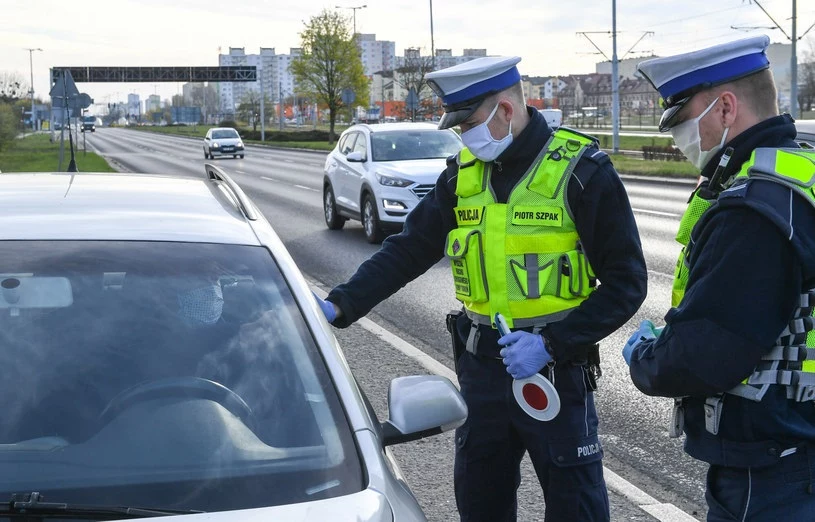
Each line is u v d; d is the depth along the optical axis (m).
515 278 3.17
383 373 7.05
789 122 2.54
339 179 16.16
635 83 127.12
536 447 3.20
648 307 9.52
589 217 3.12
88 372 2.54
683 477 5.09
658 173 29.27
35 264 2.77
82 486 2.28
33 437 2.39
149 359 2.58
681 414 2.64
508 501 3.44
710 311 2.37
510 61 3.13
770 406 2.41
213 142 47.69
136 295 2.73
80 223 2.98
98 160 42.66
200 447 2.40
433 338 8.37
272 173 35.22
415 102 40.25
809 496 2.43
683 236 2.69
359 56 67.81
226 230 3.06
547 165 3.16
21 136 82.75
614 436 5.74
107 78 118.88
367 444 2.47
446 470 5.16
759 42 2.54
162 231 2.98
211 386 2.55
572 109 138.62
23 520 2.16
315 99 68.69
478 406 3.30
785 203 2.35
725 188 2.56
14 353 2.56
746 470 2.47
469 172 3.29
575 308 3.15
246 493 2.29
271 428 2.48
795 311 2.39
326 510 2.22
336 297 3.48
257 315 2.75
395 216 14.31
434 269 12.23
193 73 118.81
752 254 2.33
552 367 3.15
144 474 2.32
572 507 3.20
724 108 2.55
